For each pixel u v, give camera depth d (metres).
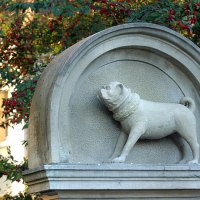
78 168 5.18
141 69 6.01
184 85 6.11
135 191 5.48
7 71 8.44
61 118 5.43
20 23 8.59
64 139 5.43
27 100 7.84
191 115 5.86
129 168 5.36
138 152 5.88
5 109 8.01
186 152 6.00
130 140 5.65
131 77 5.96
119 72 5.92
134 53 5.94
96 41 5.57
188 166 5.58
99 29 8.30
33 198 8.60
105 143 5.76
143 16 7.48
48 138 5.32
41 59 9.01
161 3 7.46
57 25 8.48
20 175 8.10
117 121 5.81
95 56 5.63
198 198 5.74
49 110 5.33
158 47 5.89
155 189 5.51
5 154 12.38
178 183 5.57
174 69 6.09
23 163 8.48
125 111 5.64
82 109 5.70
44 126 5.38
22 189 11.79
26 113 7.96
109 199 5.43
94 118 5.74
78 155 5.62
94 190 5.30
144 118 5.69
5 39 8.60
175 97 6.09
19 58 8.69
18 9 7.87
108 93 5.56
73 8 7.58
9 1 8.11
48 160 5.33
